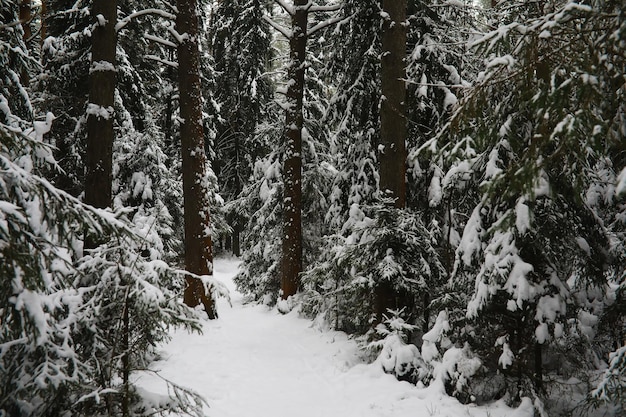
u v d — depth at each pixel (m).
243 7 17.81
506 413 5.43
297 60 12.25
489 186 4.26
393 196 8.52
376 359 7.43
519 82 4.35
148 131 12.78
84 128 11.46
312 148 13.23
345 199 11.18
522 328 5.94
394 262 7.46
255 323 11.30
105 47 8.09
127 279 3.84
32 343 3.27
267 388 6.82
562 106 3.54
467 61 9.17
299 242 12.35
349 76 10.68
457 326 6.74
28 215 3.03
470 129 4.75
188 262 11.27
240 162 23.19
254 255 14.76
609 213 7.32
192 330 4.26
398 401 6.02
